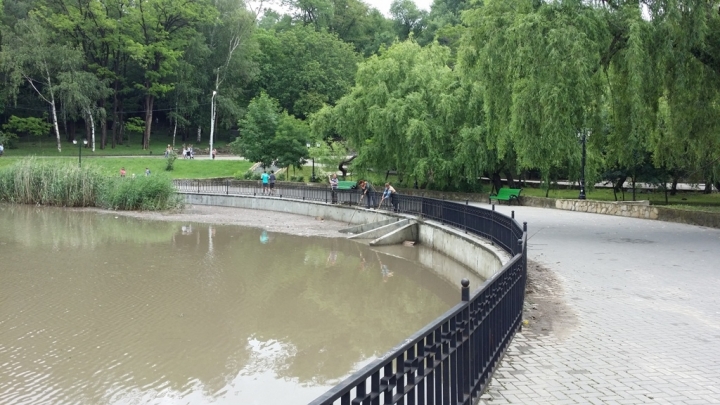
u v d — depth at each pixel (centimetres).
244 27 7312
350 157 4628
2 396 915
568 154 1914
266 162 4922
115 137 7138
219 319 1355
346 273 1911
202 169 5784
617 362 700
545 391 605
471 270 1777
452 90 3650
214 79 7500
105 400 908
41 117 7075
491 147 2398
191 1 7112
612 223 2344
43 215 3569
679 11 1803
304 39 7938
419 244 2461
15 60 5872
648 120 2058
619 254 1570
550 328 851
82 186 4044
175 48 7181
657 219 2475
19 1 6694
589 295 1077
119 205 3881
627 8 1912
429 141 3484
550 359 708
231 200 4159
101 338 1205
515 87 1988
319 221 3341
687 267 1373
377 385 345
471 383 543
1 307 1431
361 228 2805
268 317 1377
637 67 1784
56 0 6612
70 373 1016
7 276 1795
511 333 784
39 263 2023
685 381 638
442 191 3816
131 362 1070
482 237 1778
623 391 608
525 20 1870
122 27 6819
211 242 2598
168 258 2162
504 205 3341
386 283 1750
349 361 1084
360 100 3912
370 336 1230
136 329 1270
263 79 7856
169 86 7038
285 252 2344
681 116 2055
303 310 1442
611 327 857
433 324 439
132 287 1667
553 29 1817
